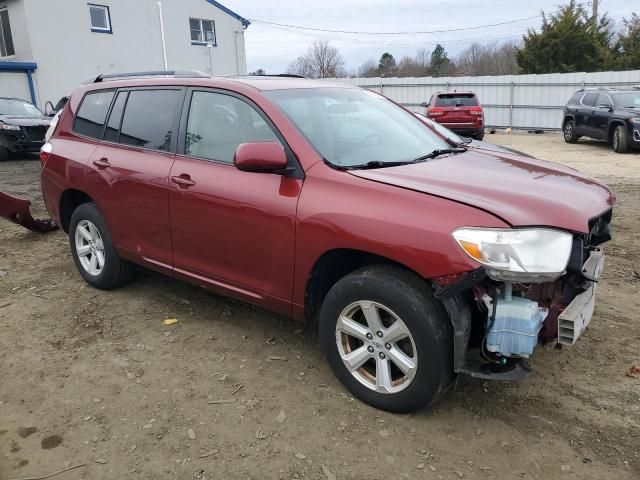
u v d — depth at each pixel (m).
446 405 3.19
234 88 3.73
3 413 3.19
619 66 29.88
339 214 3.04
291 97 3.73
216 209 3.62
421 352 2.85
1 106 14.57
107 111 4.66
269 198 3.35
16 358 3.79
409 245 2.79
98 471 2.72
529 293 2.90
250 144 3.16
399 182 3.02
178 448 2.87
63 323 4.30
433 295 2.83
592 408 3.15
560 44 29.69
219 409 3.19
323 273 3.32
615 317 4.25
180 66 25.56
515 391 3.32
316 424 3.04
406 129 4.16
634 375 3.46
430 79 24.67
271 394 3.32
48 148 5.10
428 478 2.64
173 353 3.82
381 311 3.06
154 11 24.00
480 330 2.93
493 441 2.89
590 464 2.71
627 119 14.15
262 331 4.12
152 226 4.15
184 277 4.07
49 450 2.88
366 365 3.26
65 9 21.08
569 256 2.73
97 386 3.44
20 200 6.40
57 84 21.27
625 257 5.64
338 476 2.67
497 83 23.08
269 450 2.85
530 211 2.77
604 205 3.14
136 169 4.18
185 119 3.99
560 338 2.85
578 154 14.55
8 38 21.20
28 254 6.01
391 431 2.97
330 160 3.30
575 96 17.50
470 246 2.64
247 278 3.62
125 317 4.38
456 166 3.51
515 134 22.06
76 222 4.91
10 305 4.65
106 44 22.55
